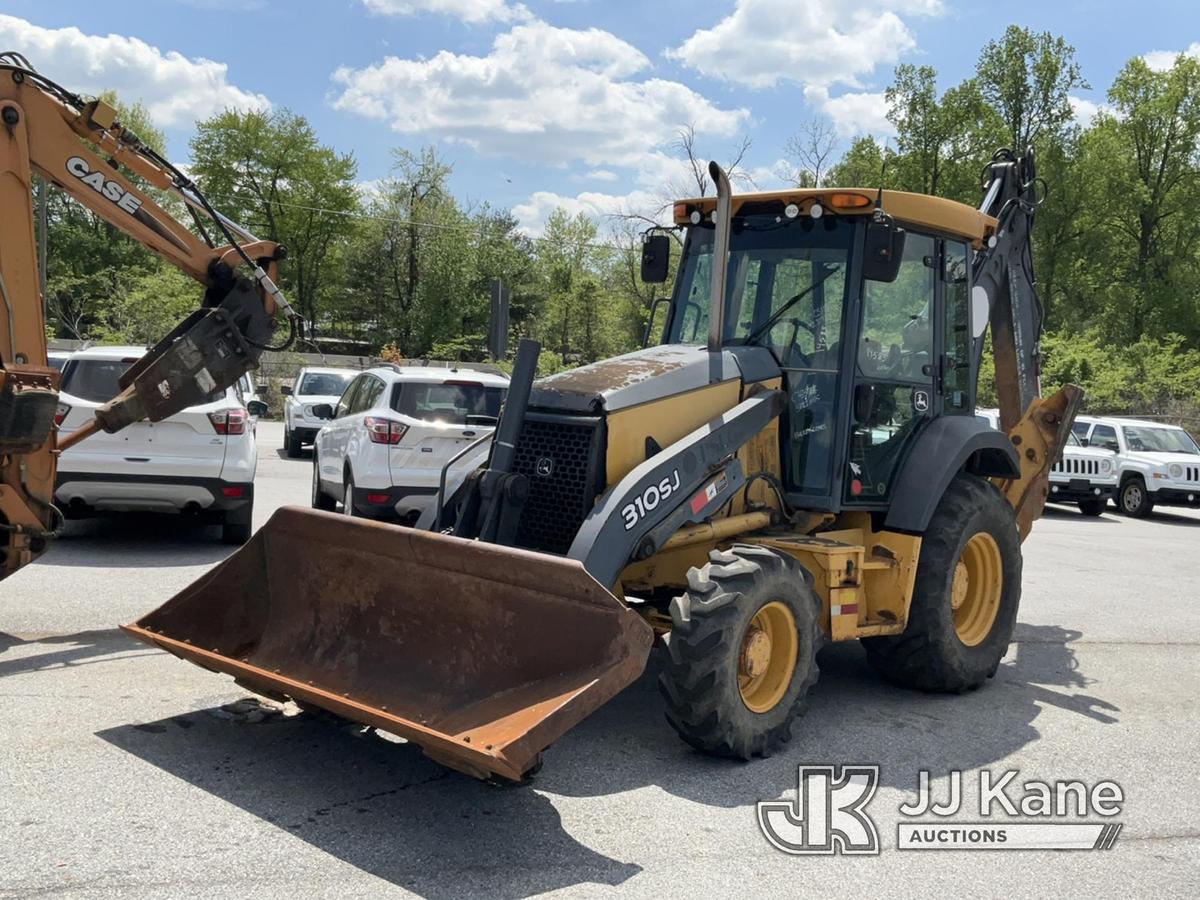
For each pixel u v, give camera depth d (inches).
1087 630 342.3
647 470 205.2
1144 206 2199.8
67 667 238.1
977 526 254.8
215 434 378.9
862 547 227.6
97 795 168.4
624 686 163.6
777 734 203.8
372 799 173.0
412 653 187.3
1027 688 267.9
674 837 165.3
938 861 161.8
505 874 149.2
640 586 230.5
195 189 274.2
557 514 213.9
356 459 396.2
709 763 199.2
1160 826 179.5
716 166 225.1
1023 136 2102.6
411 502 387.2
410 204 2541.8
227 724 205.3
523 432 221.1
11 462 256.7
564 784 185.3
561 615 170.4
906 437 255.8
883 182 2037.4
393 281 2536.9
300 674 195.5
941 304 265.6
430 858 152.9
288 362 1427.2
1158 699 260.5
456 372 411.8
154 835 155.1
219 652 207.6
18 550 259.0
